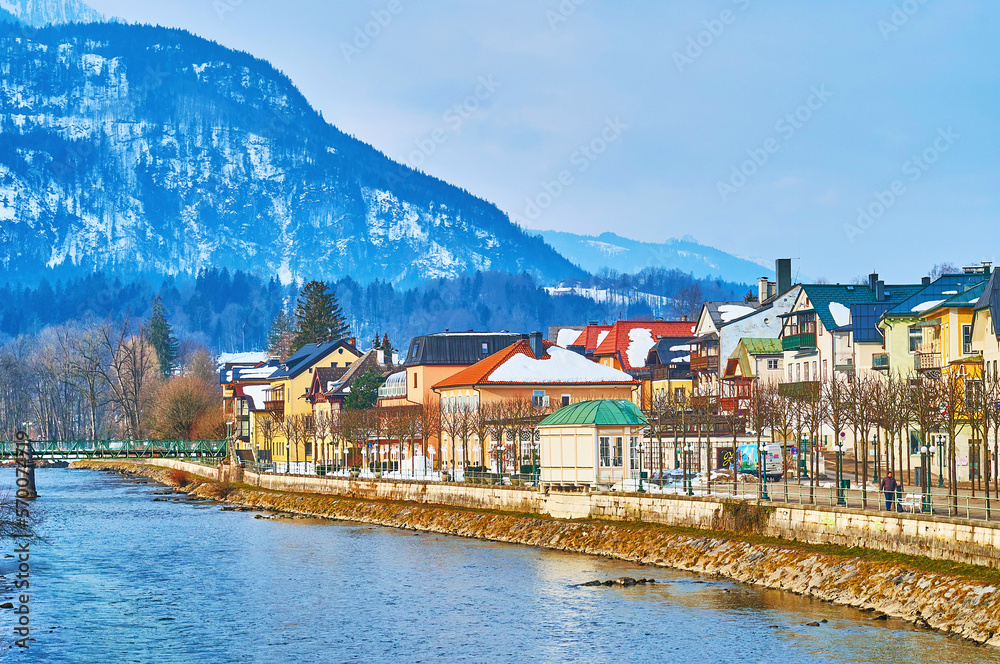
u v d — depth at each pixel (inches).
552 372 5733.3
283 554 3604.8
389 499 4739.2
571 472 3772.1
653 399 5565.9
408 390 6624.0
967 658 2043.6
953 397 3248.0
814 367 5201.8
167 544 3902.6
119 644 2385.6
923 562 2415.1
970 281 4564.5
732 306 6422.2
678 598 2635.3
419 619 2566.4
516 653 2245.3
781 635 2263.8
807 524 2787.9
